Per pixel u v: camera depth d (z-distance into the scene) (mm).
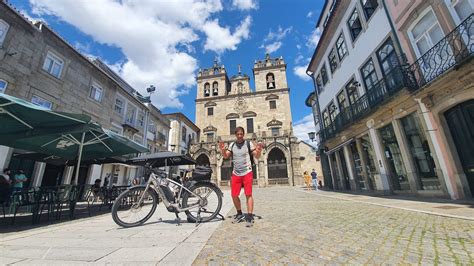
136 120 20328
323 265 2064
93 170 14727
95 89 15258
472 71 5914
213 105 40031
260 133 34688
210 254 2379
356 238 2984
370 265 2059
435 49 7223
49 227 4184
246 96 39375
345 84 13430
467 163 6699
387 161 10109
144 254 2381
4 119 4977
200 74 43906
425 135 7863
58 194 5328
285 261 2170
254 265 2068
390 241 2822
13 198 4953
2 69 9664
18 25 10406
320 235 3148
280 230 3459
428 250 2441
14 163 10273
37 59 11180
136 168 19734
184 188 4262
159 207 7305
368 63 11086
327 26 14758
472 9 6227
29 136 5297
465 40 6250
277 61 41531
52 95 11883
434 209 5070
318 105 18562
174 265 2062
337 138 14914
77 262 2168
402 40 8727
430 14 7551
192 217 4211
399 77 8398
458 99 6562
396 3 8992
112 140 7020
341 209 5820
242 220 4176
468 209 4793
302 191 15648
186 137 35000
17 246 2785
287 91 38344
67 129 5254
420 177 8297
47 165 12148
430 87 7160
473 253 2295
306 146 32469
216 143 33594
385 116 9766
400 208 5469
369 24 10805
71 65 13211
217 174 32219
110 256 2328
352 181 13297
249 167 4133
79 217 5656
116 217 3914
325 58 16375
